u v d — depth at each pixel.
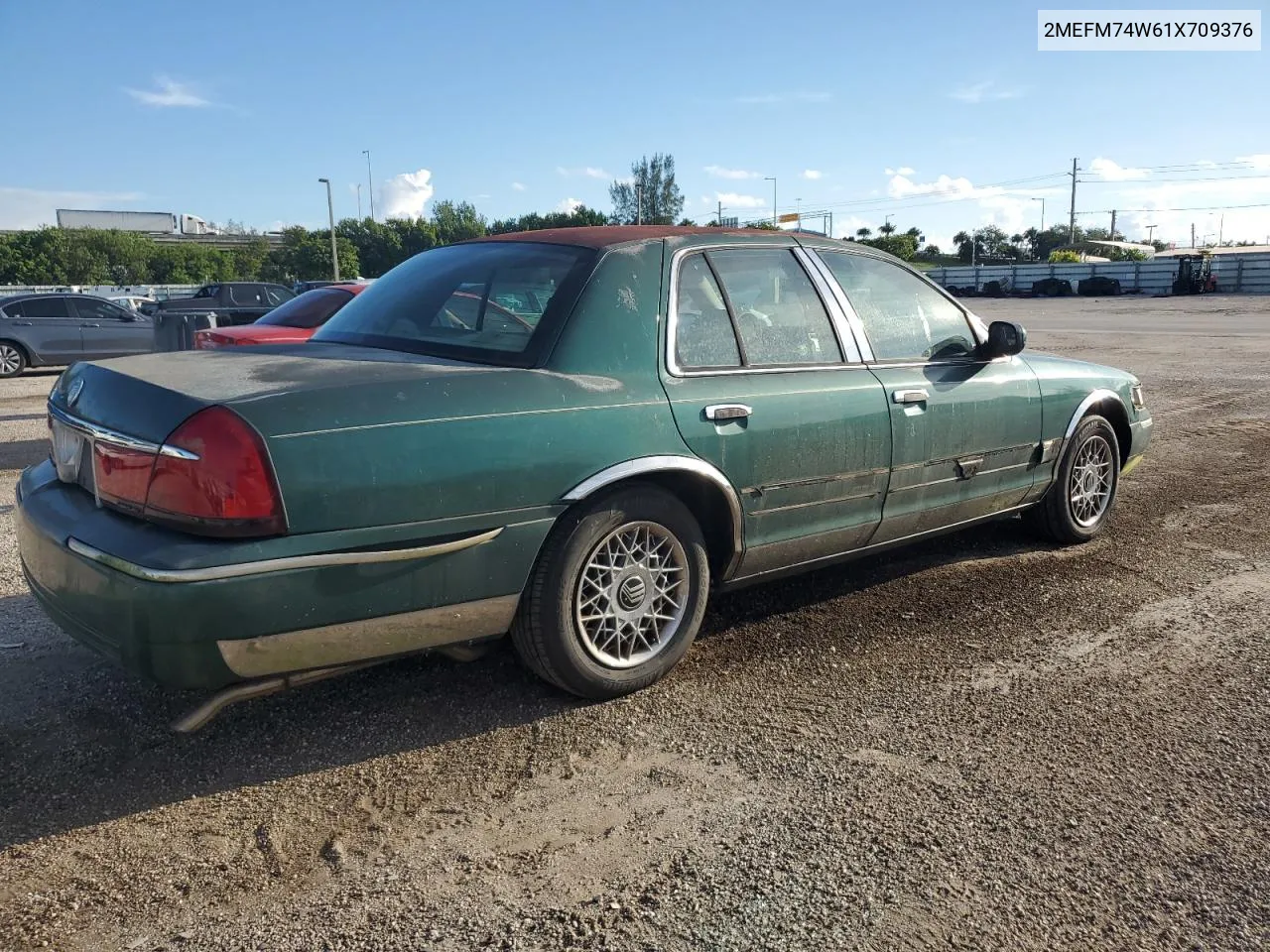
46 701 3.35
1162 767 3.02
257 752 3.04
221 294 21.78
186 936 2.22
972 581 4.75
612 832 2.64
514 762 3.00
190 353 3.48
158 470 2.62
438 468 2.84
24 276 66.19
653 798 2.81
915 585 4.69
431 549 2.85
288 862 2.50
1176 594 4.59
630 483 3.32
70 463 3.08
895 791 2.86
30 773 2.90
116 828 2.63
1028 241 98.69
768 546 3.74
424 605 2.89
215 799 2.78
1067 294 55.47
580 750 3.08
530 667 3.33
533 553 3.08
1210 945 2.23
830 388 3.85
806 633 4.07
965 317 4.69
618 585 3.35
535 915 2.30
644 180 82.50
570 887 2.41
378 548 2.77
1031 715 3.35
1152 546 5.37
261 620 2.61
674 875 2.46
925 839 2.62
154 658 2.57
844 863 2.52
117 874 2.44
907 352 4.29
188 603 2.52
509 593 3.06
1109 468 5.46
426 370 3.04
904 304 4.40
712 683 3.57
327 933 2.23
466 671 3.63
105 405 2.88
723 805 2.78
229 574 2.55
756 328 3.75
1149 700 3.48
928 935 2.25
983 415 4.48
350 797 2.80
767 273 3.89
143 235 79.50
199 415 2.61
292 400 2.70
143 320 17.22
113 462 2.75
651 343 3.41
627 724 3.25
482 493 2.93
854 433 3.89
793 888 2.41
